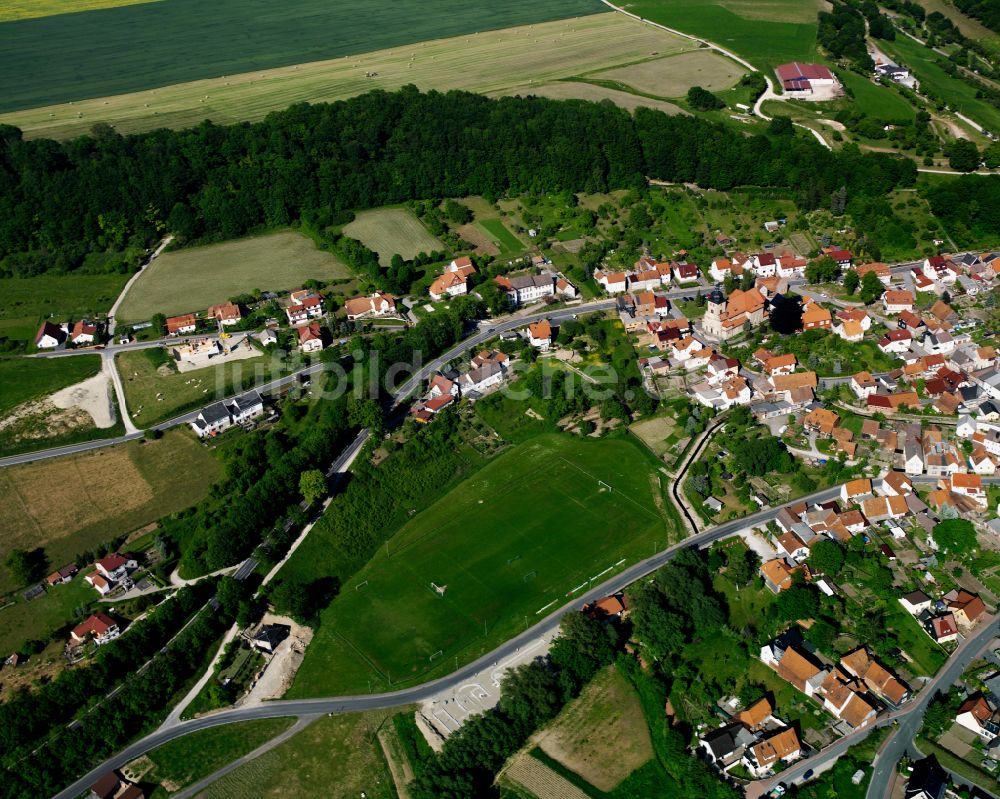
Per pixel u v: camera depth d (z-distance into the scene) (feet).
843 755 622.13
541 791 615.16
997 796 588.09
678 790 611.47
